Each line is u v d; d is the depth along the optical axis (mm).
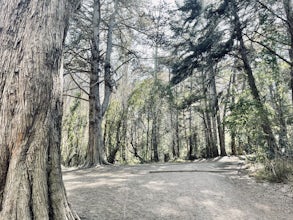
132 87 25656
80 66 14531
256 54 12617
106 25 15648
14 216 2338
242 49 12820
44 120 2820
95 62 13844
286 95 13656
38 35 3000
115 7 15188
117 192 6117
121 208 4883
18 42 2910
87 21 14797
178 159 25734
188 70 13930
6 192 2436
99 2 14344
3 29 2947
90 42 14625
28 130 2676
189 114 29016
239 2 11492
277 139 10477
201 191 6465
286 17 10617
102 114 13867
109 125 25516
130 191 6238
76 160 23453
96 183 7285
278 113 11438
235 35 12328
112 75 15211
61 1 3395
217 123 22578
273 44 11797
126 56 17203
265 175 8430
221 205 5598
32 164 2605
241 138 10820
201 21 14508
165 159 26781
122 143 25641
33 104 2756
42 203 2535
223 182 7988
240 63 16156
